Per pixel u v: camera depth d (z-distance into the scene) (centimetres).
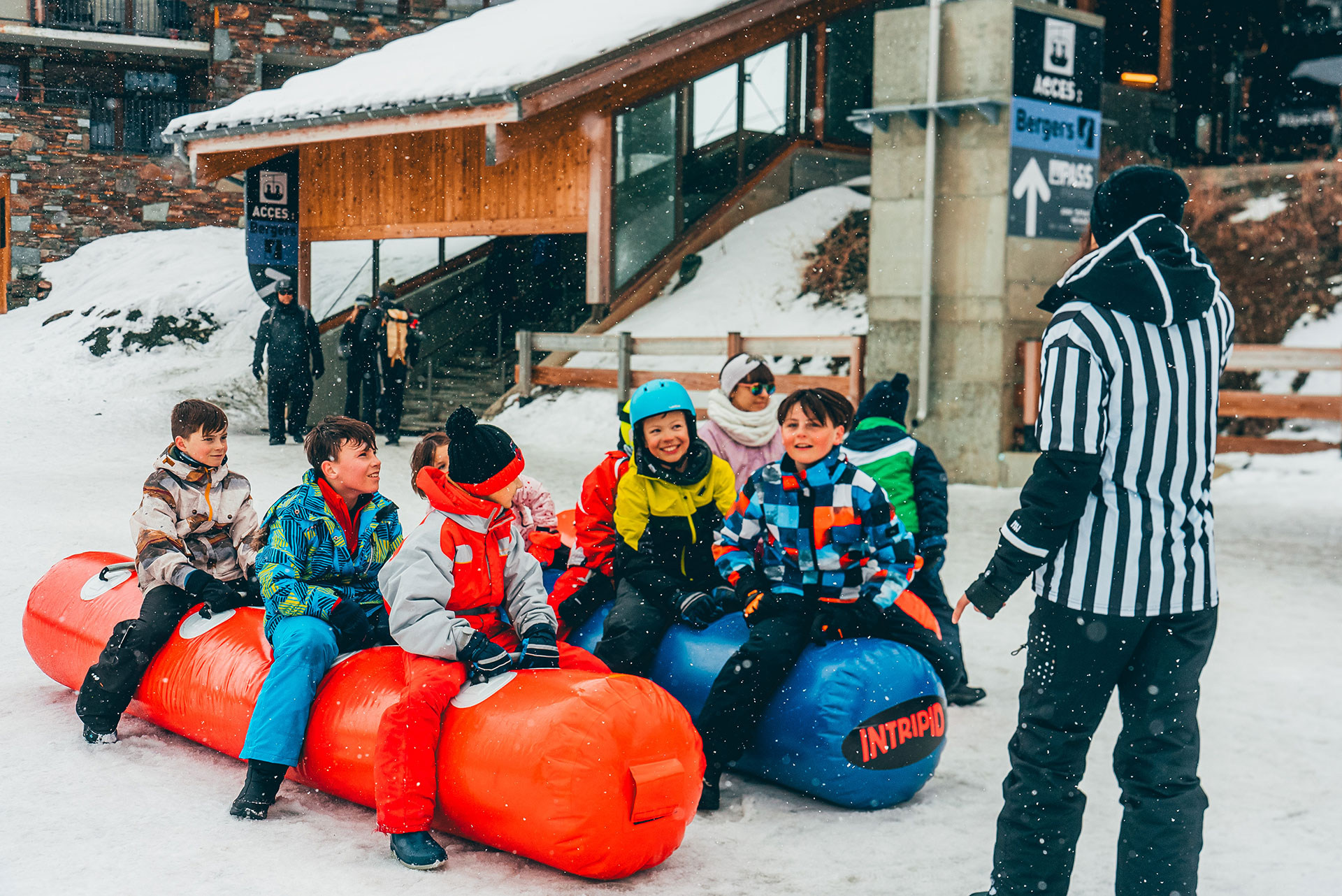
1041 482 260
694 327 1552
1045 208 1180
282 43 2336
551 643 343
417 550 336
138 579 431
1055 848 275
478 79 1249
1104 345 257
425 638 328
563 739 303
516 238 1881
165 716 407
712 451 455
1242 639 605
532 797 304
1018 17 1137
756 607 375
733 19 1344
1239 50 1869
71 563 481
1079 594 263
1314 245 1438
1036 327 1195
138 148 2378
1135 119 1781
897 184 1203
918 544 450
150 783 374
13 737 416
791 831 353
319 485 379
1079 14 1183
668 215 1705
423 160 1501
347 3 2373
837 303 1556
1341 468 1184
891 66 1195
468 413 337
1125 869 270
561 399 1538
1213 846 341
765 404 465
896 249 1208
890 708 366
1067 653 268
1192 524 263
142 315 1888
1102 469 261
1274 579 755
